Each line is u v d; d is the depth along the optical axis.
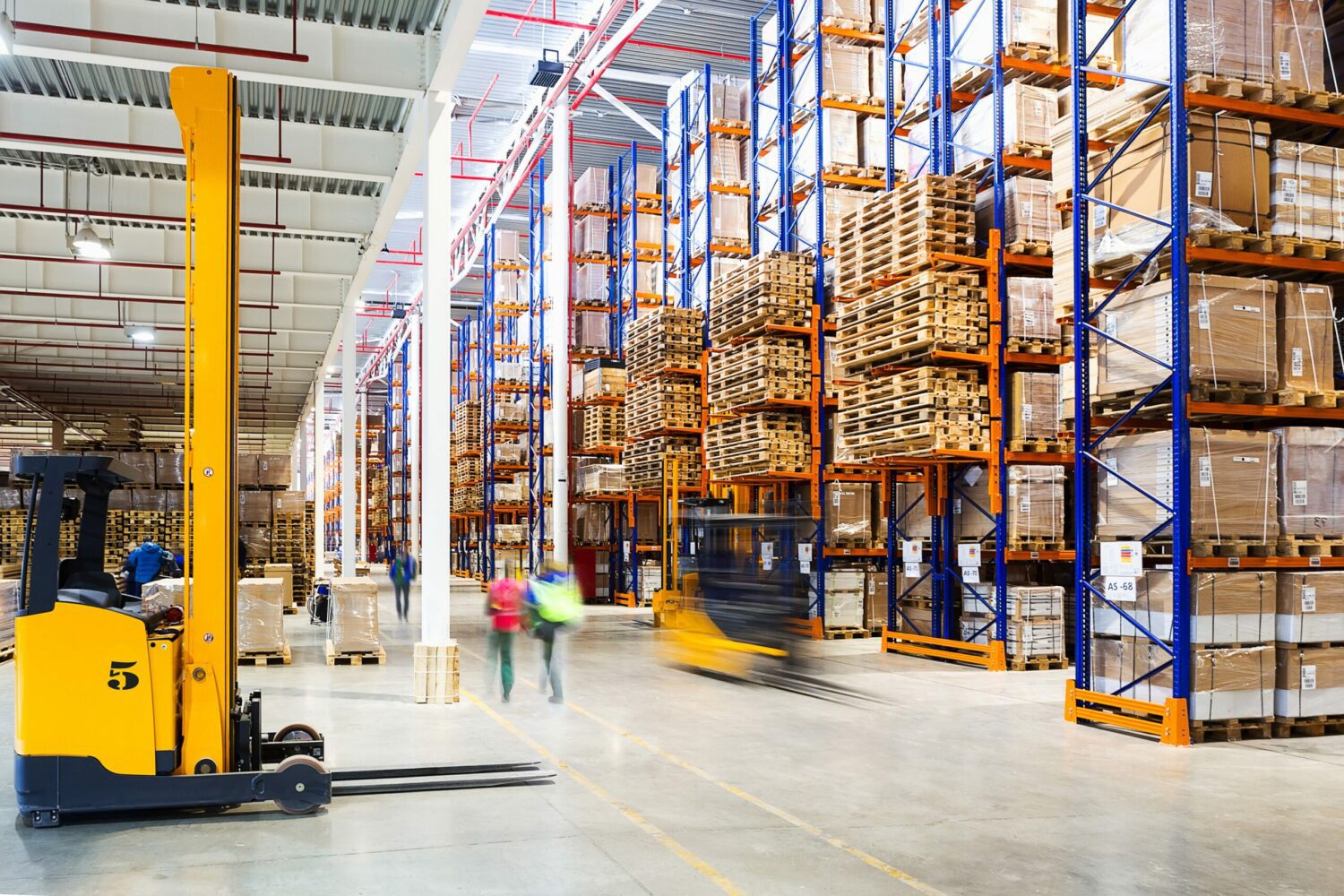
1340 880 4.84
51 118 10.32
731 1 20.61
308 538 29.27
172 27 8.78
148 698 5.80
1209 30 8.42
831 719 9.12
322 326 18.78
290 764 5.95
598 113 26.34
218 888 4.75
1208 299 8.30
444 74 9.52
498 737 8.27
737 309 16.23
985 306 12.44
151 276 15.55
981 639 12.99
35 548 5.74
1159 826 5.75
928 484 13.70
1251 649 8.24
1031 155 12.79
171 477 19.62
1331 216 8.66
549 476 27.19
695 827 5.73
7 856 5.25
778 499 16.95
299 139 11.26
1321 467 8.62
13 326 18.84
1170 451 8.30
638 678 11.88
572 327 25.19
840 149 15.55
